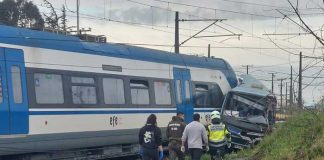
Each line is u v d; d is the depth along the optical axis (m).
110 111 16.34
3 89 12.70
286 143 12.64
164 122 19.08
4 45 12.91
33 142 13.48
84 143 15.30
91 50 15.91
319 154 10.48
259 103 21.36
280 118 18.23
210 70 22.55
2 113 12.58
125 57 17.44
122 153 17.28
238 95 21.94
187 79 20.78
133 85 17.66
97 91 15.91
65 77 14.72
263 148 14.48
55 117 14.17
